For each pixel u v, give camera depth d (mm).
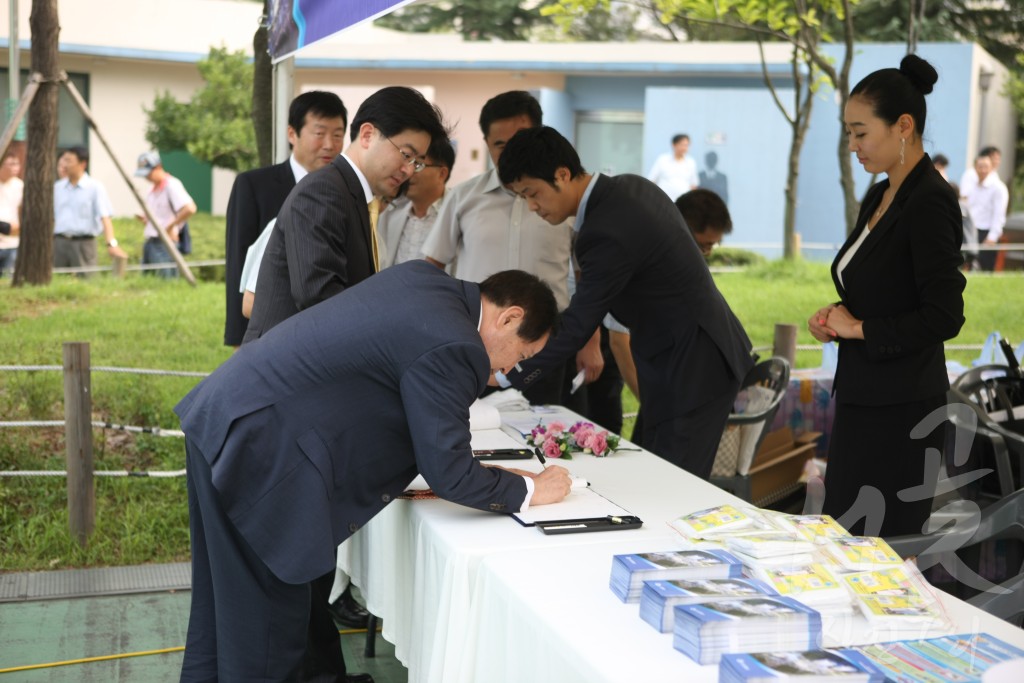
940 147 14273
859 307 3160
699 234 4219
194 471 2648
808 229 14922
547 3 22328
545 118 15758
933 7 18703
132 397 6262
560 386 4301
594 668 1818
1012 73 17984
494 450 3201
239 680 2678
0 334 7754
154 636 3773
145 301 9484
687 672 1806
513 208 4168
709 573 2111
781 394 4410
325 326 2525
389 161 3133
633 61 15648
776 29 9055
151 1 15812
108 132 16203
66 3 15180
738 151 14961
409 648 2844
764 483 4750
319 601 3115
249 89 14922
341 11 3551
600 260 3479
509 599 2186
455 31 22812
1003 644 1945
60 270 10164
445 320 2471
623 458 3264
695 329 3617
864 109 3021
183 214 11023
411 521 2785
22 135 9156
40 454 5387
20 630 3781
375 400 2520
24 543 4492
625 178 3611
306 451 2498
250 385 2527
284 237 3172
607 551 2396
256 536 2529
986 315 9648
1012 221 13555
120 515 4852
